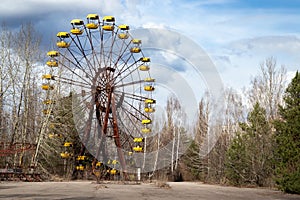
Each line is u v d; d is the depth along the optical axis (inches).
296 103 1243.8
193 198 891.4
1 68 1926.7
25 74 1937.7
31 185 1204.5
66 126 1855.3
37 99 2037.4
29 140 1998.0
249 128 1692.9
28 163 1888.5
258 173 1638.8
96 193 935.7
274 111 2025.1
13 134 1828.2
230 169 1715.1
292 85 1268.5
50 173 1888.5
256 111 1692.9
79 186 1186.6
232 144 1755.7
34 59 1996.8
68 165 1915.6
